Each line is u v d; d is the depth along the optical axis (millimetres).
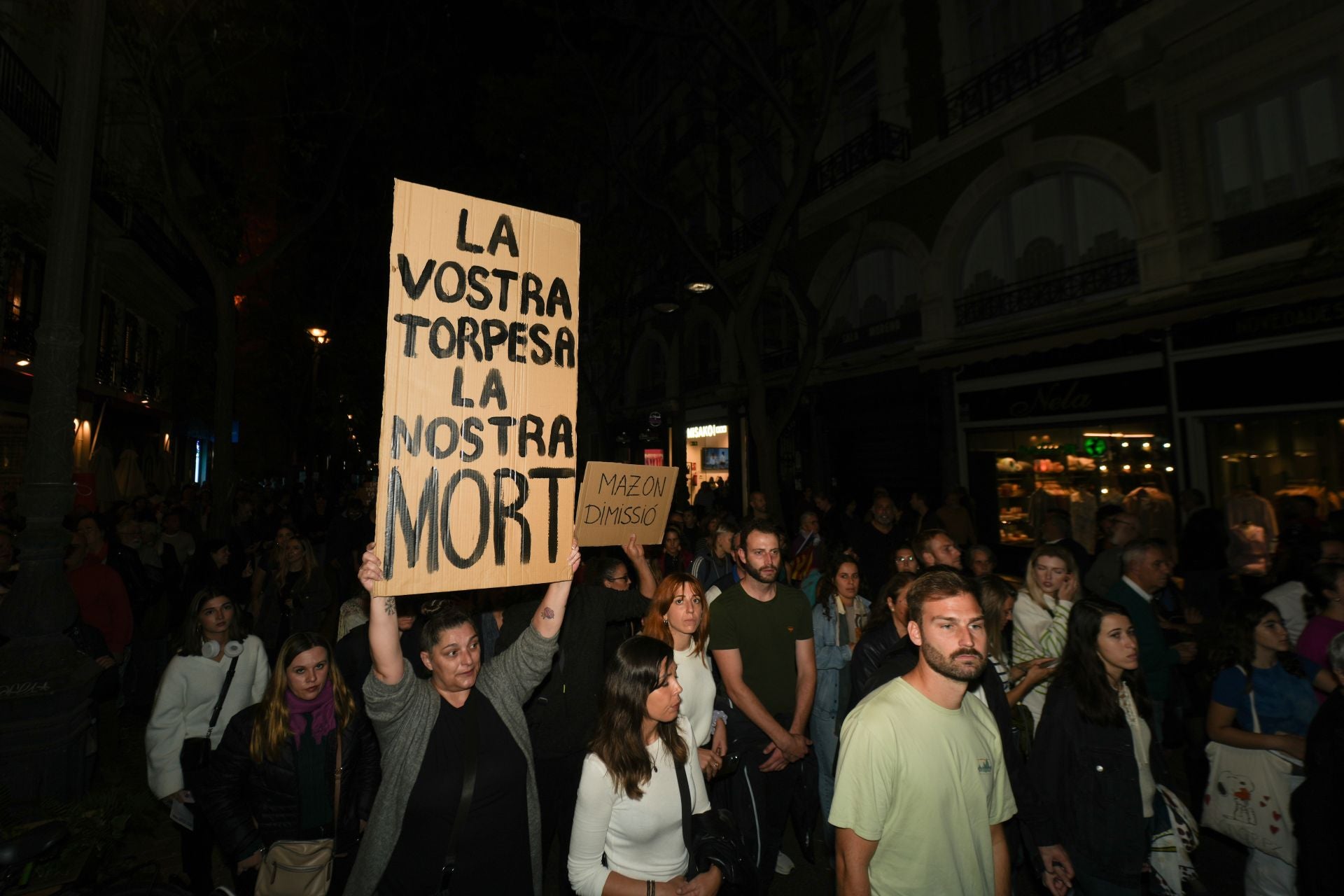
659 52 16969
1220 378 9508
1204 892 2965
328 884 2783
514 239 2574
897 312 15453
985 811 2355
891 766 2275
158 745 3381
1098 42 10352
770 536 3850
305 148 12812
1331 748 2682
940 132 13664
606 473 3842
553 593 2605
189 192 18297
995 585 3828
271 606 6438
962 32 13375
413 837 2291
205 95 11883
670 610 3574
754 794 3713
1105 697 2895
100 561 5824
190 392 23406
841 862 2299
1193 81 9656
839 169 16203
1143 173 10273
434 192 2414
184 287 21406
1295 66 8648
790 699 3891
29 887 2568
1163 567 4371
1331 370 8406
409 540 2262
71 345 3949
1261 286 8766
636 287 26109
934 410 14250
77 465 14734
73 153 4012
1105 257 11172
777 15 17438
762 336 20000
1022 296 12375
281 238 12133
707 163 17234
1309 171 8633
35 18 11938
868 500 16125
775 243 10672
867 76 15758
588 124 14359
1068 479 11859
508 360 2516
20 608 3643
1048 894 3766
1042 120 11742
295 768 2885
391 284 2293
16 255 11875
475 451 2408
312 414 23375
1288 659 3436
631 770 2545
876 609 3582
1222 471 9742
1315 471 8742
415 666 3736
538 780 3539
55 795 3537
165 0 10023
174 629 8008
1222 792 3426
